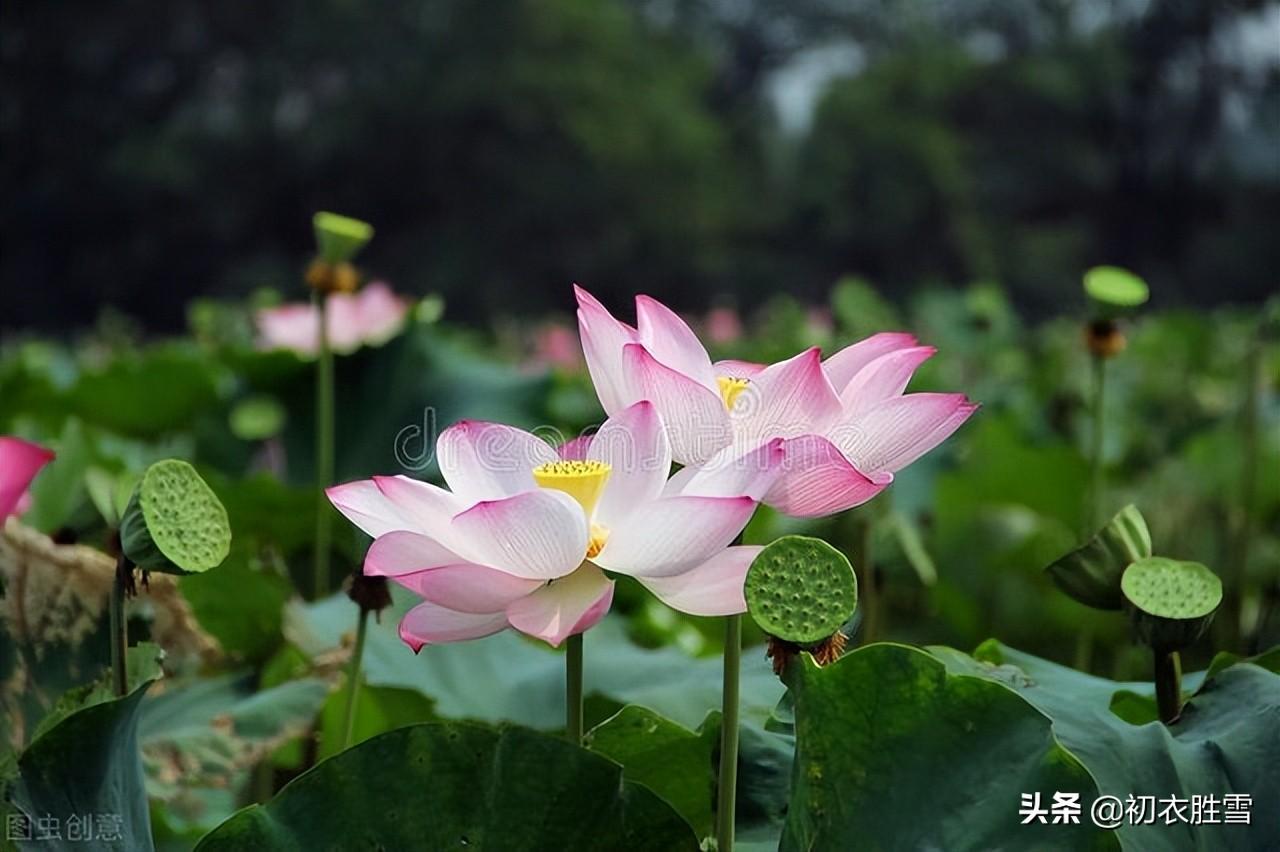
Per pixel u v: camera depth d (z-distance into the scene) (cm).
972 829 134
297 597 240
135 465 368
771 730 161
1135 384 621
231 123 4578
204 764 193
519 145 4575
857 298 616
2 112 4391
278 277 4316
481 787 140
